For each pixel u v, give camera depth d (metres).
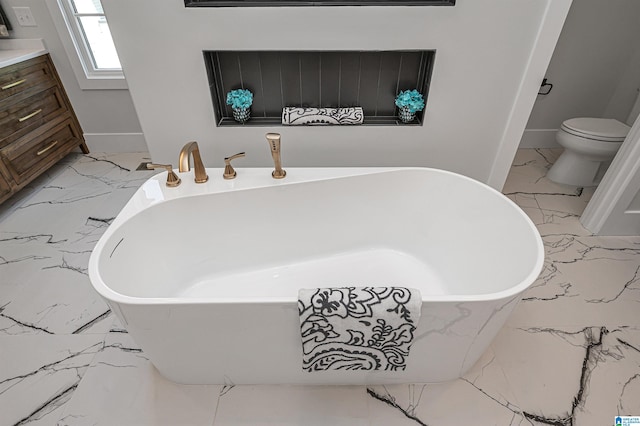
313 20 1.59
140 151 3.04
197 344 1.19
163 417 1.28
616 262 1.89
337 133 1.93
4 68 2.18
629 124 2.62
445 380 1.38
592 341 1.51
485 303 1.07
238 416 1.28
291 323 1.11
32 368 1.43
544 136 2.99
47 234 2.14
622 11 2.43
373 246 1.90
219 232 1.71
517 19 1.60
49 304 1.70
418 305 1.05
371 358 1.21
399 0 1.59
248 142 1.95
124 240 1.42
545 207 2.32
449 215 1.74
